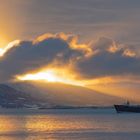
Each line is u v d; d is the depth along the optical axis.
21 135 193.62
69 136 187.50
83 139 174.38
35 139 175.00
